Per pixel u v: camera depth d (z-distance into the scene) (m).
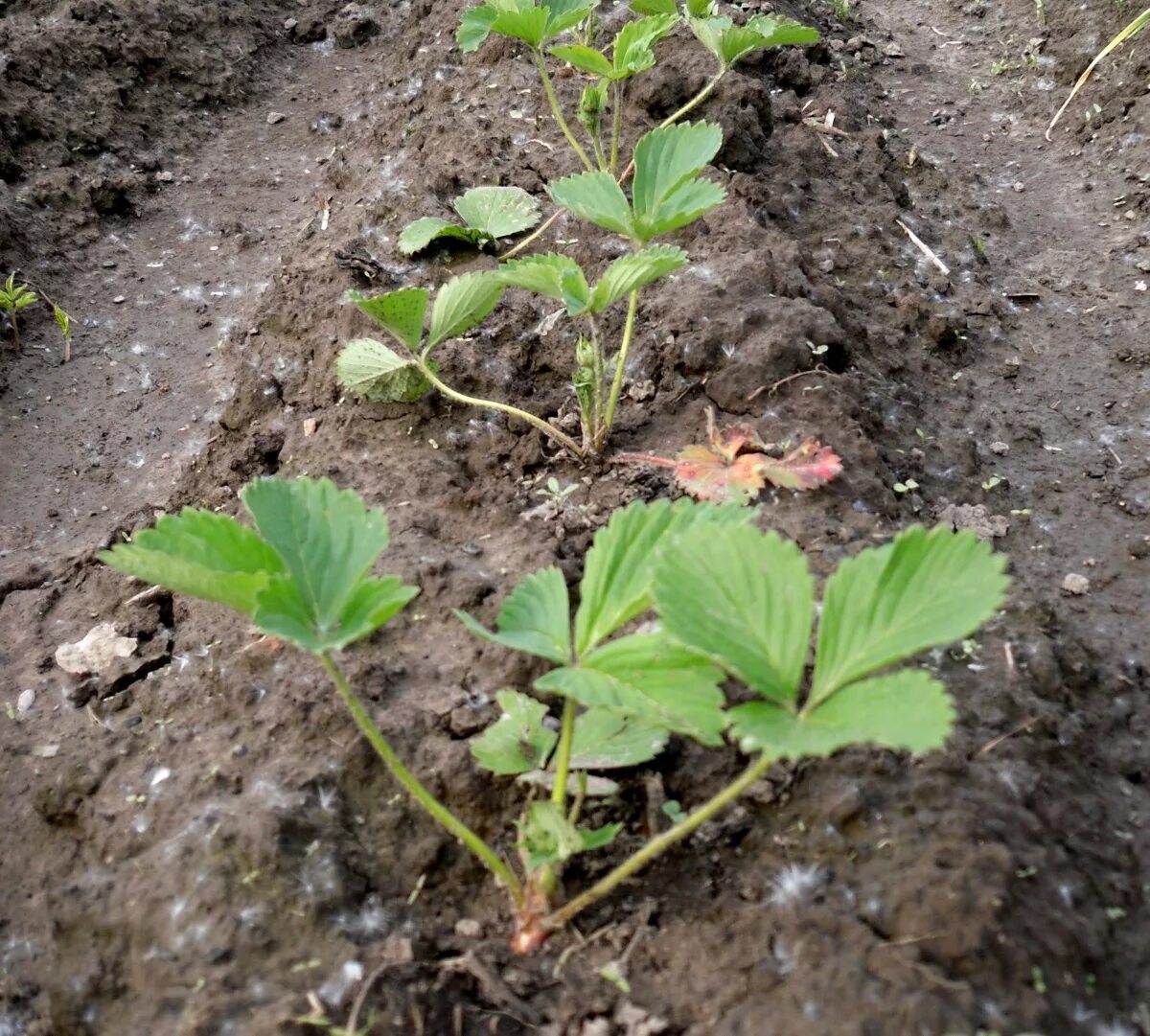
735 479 0.68
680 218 0.66
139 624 0.70
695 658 0.48
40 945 0.56
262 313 0.88
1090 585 0.72
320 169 1.16
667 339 0.78
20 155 1.10
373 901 0.54
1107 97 1.14
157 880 0.56
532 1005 0.51
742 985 0.51
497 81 1.04
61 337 0.97
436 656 0.63
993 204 1.03
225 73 1.27
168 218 1.10
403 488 0.72
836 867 0.54
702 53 1.01
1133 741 0.63
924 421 0.81
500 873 0.52
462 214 0.89
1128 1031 0.50
